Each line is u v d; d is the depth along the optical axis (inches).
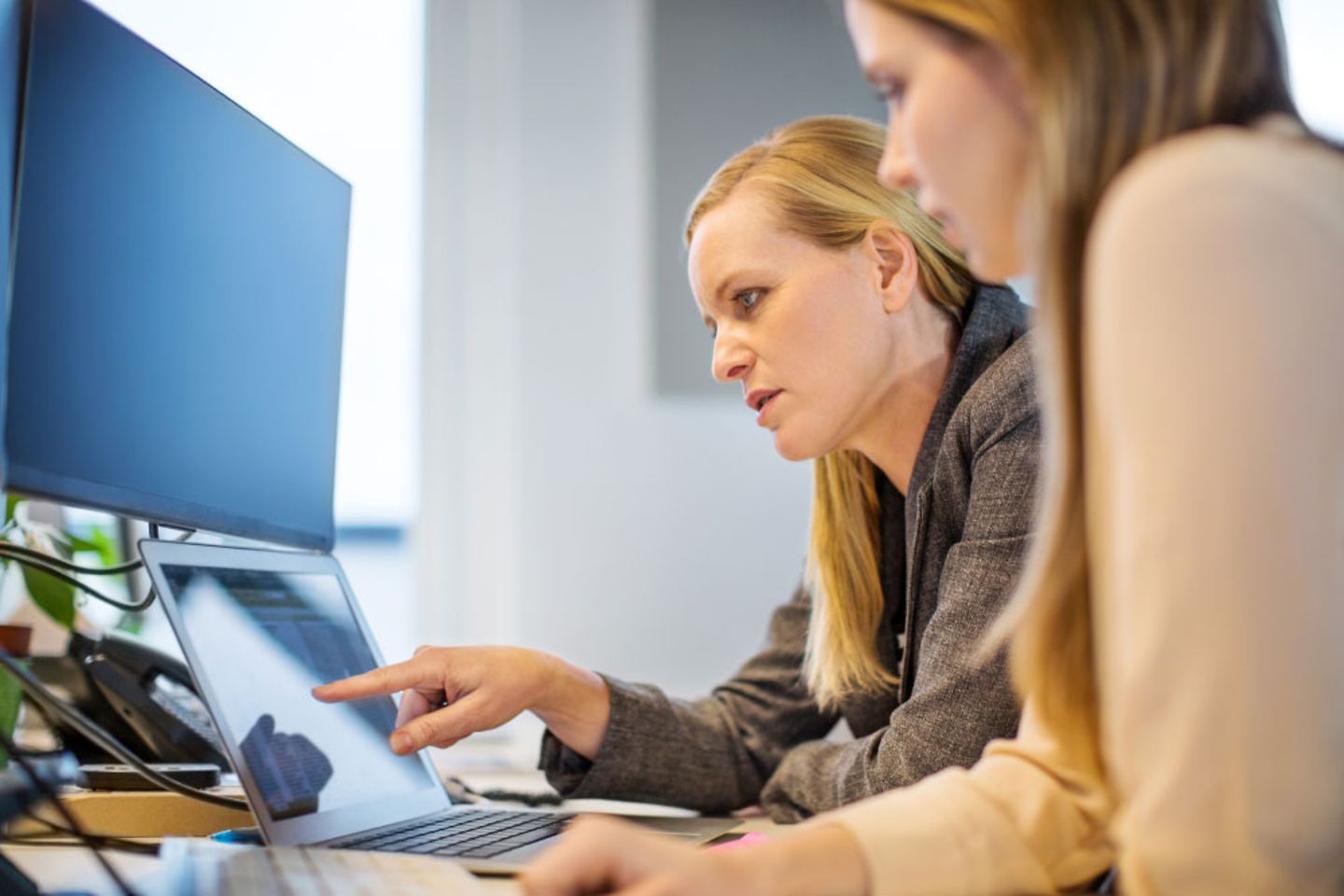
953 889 25.0
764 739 54.6
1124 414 22.1
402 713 46.0
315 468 49.4
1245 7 25.8
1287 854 20.7
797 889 23.7
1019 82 25.8
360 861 31.9
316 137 135.5
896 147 28.9
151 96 38.4
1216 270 21.5
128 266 37.0
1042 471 40.8
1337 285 21.5
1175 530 21.1
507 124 137.4
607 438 136.2
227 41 134.5
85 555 62.1
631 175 138.8
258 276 44.9
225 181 42.8
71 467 34.1
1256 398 21.0
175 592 36.6
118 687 46.3
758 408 47.8
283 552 45.1
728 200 47.3
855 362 46.2
